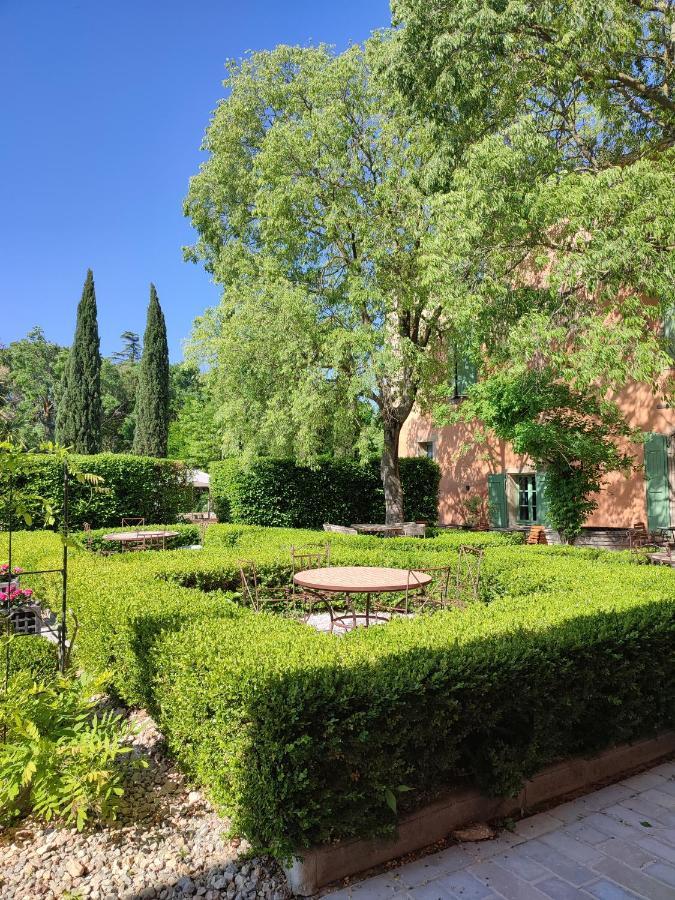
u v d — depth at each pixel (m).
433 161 9.59
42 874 2.24
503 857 2.33
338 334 10.95
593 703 2.97
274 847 2.10
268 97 13.93
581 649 2.87
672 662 3.29
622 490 12.12
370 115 11.83
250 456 12.35
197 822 2.60
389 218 11.26
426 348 12.42
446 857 2.34
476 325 8.48
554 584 5.12
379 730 2.28
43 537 9.55
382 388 12.87
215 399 13.24
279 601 6.00
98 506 13.77
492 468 16.06
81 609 4.45
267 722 2.11
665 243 7.24
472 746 2.66
